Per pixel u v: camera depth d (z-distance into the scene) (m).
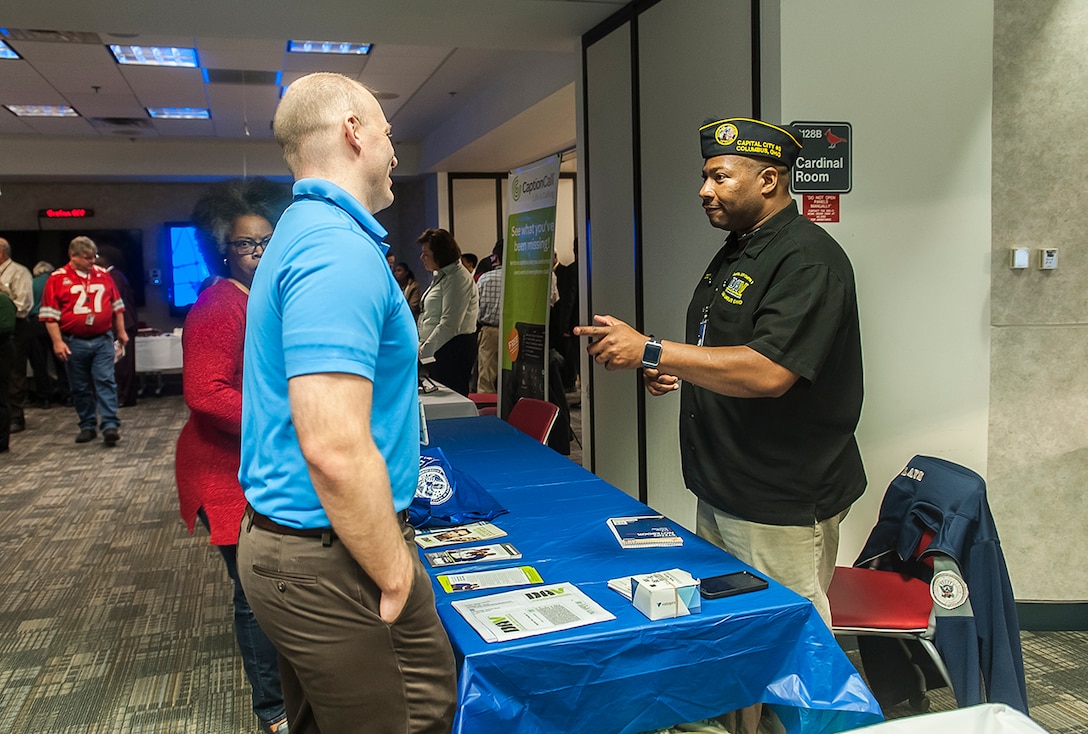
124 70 6.73
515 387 5.26
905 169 2.76
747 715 1.81
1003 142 2.81
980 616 2.06
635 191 3.76
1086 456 2.96
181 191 11.38
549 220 4.84
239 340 2.09
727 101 2.97
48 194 11.05
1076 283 2.88
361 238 1.24
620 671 1.47
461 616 1.54
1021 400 2.90
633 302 3.86
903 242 2.79
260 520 1.30
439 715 1.34
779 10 2.64
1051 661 2.78
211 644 3.10
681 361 1.80
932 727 1.10
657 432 3.71
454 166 10.12
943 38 2.74
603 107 4.07
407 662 1.30
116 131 9.48
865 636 2.31
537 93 6.31
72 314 6.73
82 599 3.56
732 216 2.01
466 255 8.34
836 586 2.27
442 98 8.10
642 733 1.60
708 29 3.08
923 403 2.85
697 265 3.25
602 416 4.33
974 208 2.81
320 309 1.16
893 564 2.40
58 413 8.52
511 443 3.30
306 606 1.25
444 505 2.18
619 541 1.99
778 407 1.96
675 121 3.36
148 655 3.01
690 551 1.92
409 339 1.32
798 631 1.61
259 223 2.09
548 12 3.88
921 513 2.22
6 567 3.97
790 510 1.98
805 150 2.68
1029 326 2.88
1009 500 2.95
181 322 11.55
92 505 5.06
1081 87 2.80
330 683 1.28
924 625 2.06
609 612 1.55
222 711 2.60
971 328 2.86
